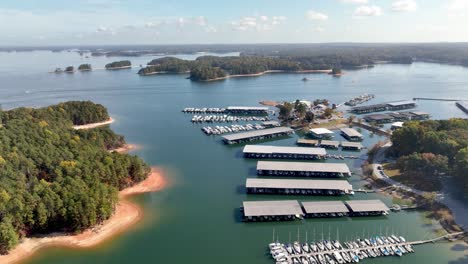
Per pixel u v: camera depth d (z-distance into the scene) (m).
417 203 139.50
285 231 122.56
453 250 110.12
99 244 115.06
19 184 125.81
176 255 109.50
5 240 106.94
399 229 122.88
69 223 120.00
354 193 149.75
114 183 148.88
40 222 116.38
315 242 114.88
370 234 119.94
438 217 128.88
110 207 129.50
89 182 135.50
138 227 125.25
